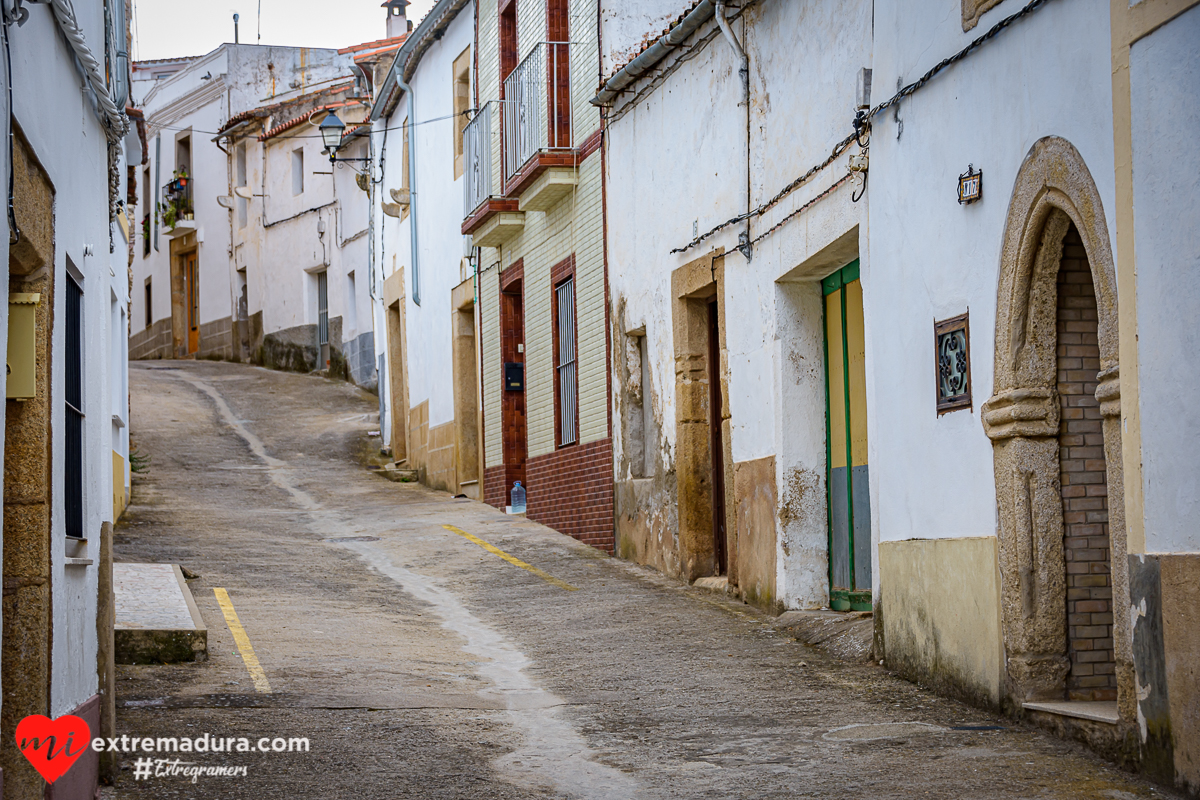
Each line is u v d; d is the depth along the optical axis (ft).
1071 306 24.94
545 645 35.24
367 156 101.24
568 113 53.72
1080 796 19.72
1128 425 20.88
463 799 20.83
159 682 28.35
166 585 37.60
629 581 44.39
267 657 31.42
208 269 132.36
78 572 19.30
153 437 84.33
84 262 20.80
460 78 69.56
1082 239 22.59
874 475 31.42
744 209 39.63
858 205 32.17
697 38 42.50
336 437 87.97
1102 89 21.86
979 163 26.21
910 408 29.37
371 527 58.34
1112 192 21.54
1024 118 24.45
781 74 37.04
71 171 19.70
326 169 110.22
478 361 66.49
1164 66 19.90
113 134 23.40
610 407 50.19
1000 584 25.31
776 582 37.70
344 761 22.93
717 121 41.37
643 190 47.16
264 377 111.65
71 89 19.72
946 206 27.61
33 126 16.76
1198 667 19.07
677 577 44.42
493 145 61.41
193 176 135.64
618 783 21.84
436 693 28.81
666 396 45.44
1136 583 20.67
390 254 85.61
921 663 28.68
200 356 133.39
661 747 24.29
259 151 121.49
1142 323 20.48
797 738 24.54
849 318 36.17
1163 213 19.90
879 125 30.86
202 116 134.62
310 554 50.16
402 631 36.63
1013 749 22.80
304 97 116.37
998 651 25.40
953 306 27.30
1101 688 24.61
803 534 37.55
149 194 146.30
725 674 30.76
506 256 62.23
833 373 37.32
